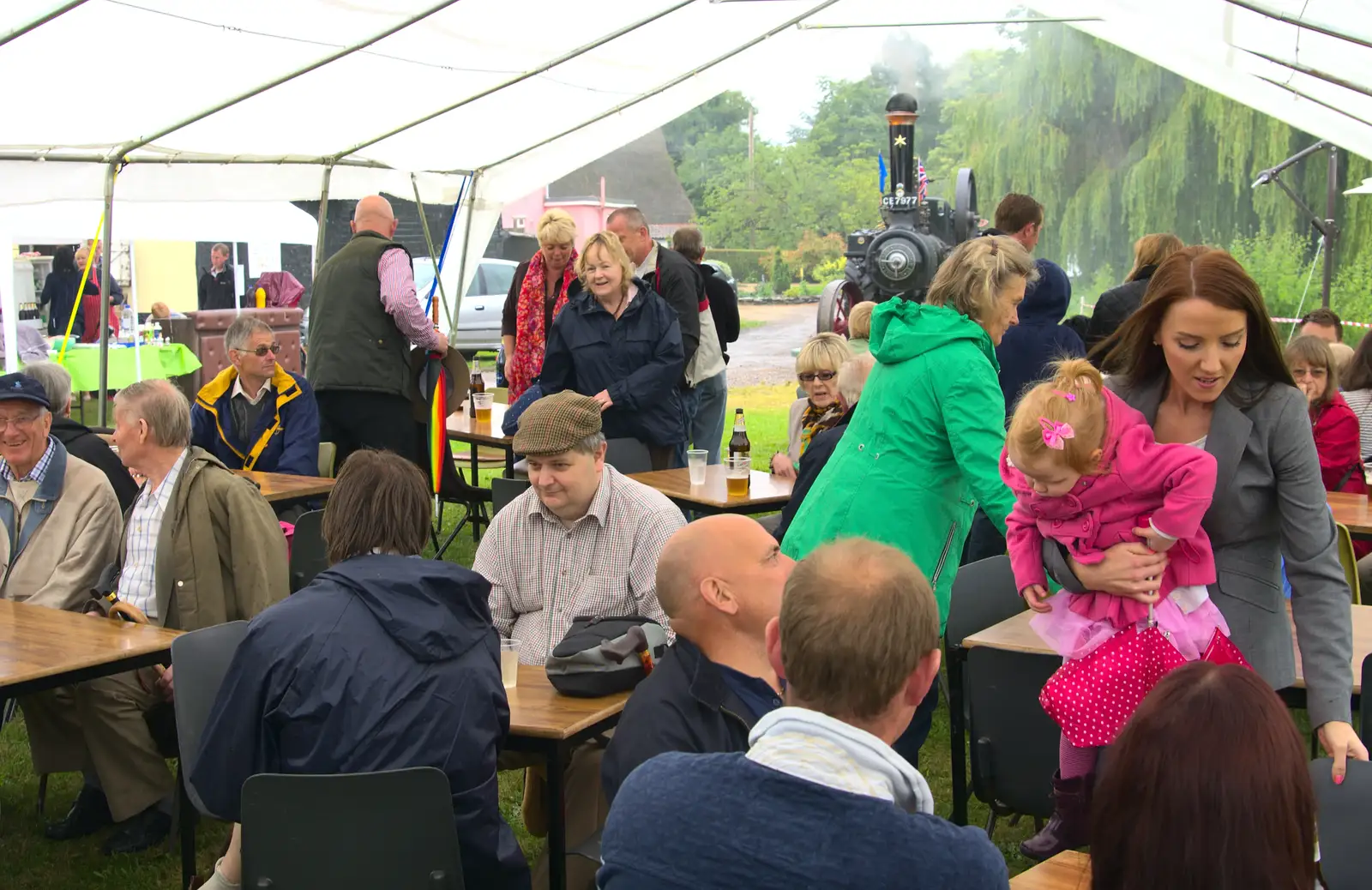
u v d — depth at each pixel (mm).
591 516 3443
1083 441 2332
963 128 29203
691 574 2359
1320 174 23438
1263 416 2395
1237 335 2316
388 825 2379
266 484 5484
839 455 3402
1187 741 1469
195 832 3594
